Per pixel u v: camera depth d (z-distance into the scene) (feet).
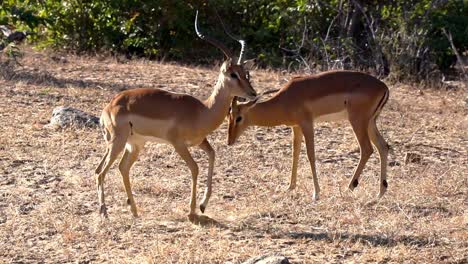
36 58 85.30
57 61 83.92
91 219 40.81
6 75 72.69
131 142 41.01
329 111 46.39
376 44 87.71
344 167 52.16
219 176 49.08
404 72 85.81
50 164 49.85
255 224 40.63
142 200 44.06
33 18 80.48
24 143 53.47
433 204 44.70
